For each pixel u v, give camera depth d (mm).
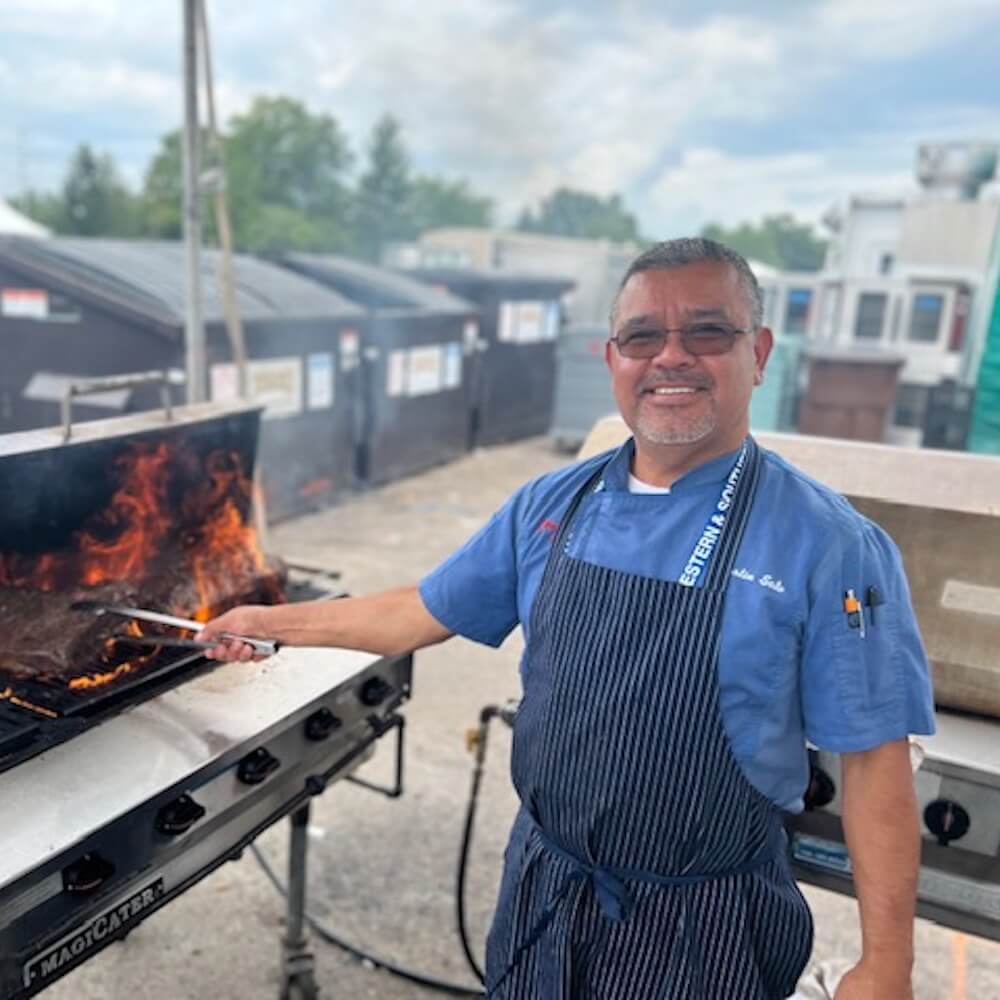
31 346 4980
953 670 1561
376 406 6613
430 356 7176
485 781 3018
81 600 1608
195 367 3797
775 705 1161
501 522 1469
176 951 2209
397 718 1892
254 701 1537
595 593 1246
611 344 1292
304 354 5703
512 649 3293
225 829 1463
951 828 1428
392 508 6453
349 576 4988
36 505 1631
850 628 1140
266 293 5613
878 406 6906
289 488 5840
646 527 1251
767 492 1222
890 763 1145
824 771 1470
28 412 5020
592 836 1271
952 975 2268
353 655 1742
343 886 2475
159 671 1550
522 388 8930
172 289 4988
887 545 1229
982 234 8914
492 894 2475
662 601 1194
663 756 1190
